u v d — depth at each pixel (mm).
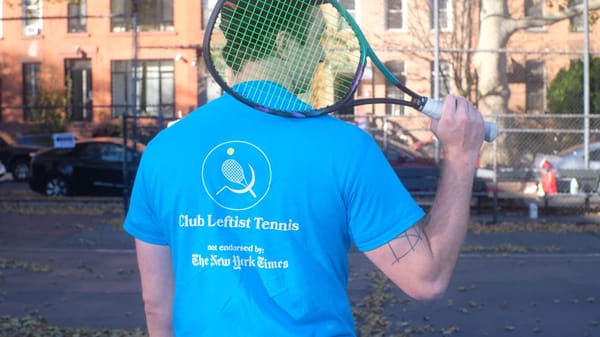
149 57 31000
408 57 21969
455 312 7320
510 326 6777
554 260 10211
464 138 1927
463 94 21828
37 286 8523
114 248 11352
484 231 12984
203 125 1944
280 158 1865
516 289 8320
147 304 2100
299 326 1846
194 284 1899
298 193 1852
